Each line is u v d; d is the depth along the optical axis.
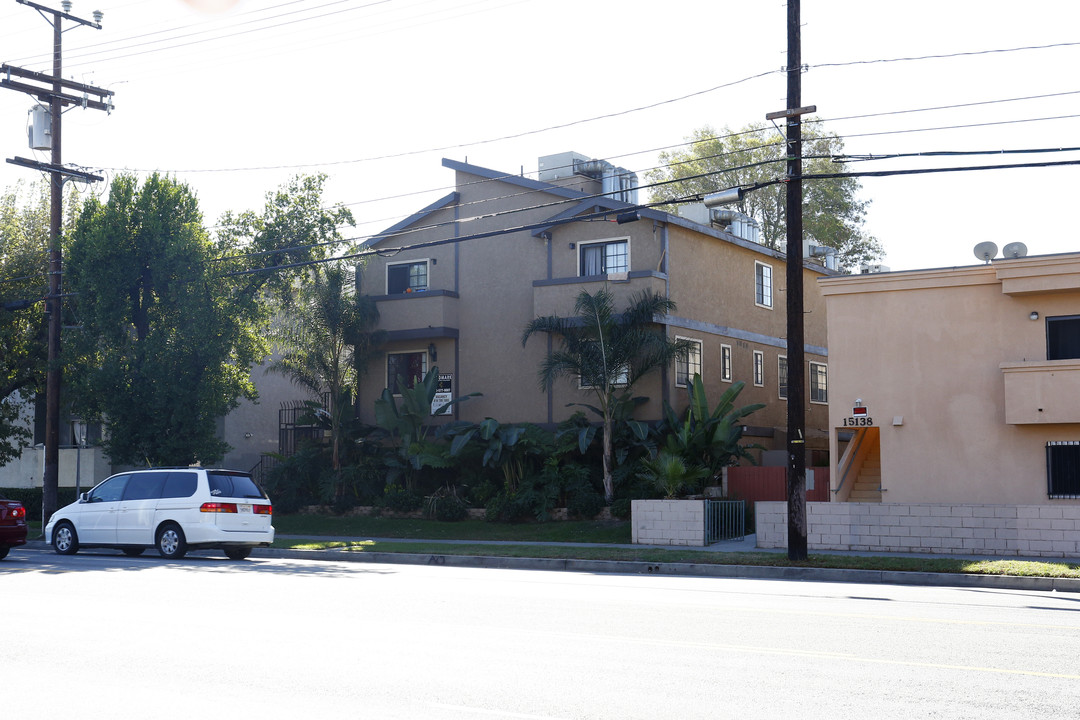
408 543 24.45
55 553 23.30
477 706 7.04
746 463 33.59
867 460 28.16
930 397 23.22
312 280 32.88
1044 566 17.78
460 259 34.22
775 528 22.52
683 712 6.89
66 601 12.84
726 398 29.17
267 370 34.00
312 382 33.41
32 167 28.58
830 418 24.16
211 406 29.48
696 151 51.12
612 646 9.45
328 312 32.16
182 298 29.22
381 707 7.01
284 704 7.10
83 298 30.03
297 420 34.00
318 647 9.37
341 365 34.28
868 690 7.57
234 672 8.19
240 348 31.36
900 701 7.22
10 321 32.84
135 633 10.16
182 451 29.28
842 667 8.45
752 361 35.44
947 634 10.30
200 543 21.50
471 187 34.22
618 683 7.79
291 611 11.91
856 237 51.31
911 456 23.31
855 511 21.88
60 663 8.57
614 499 28.33
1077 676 8.11
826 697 7.34
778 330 37.59
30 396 36.94
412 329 33.62
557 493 28.69
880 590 15.65
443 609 12.18
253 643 9.58
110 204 29.64
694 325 31.98
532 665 8.51
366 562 21.73
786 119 19.81
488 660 8.73
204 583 15.27
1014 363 22.00
